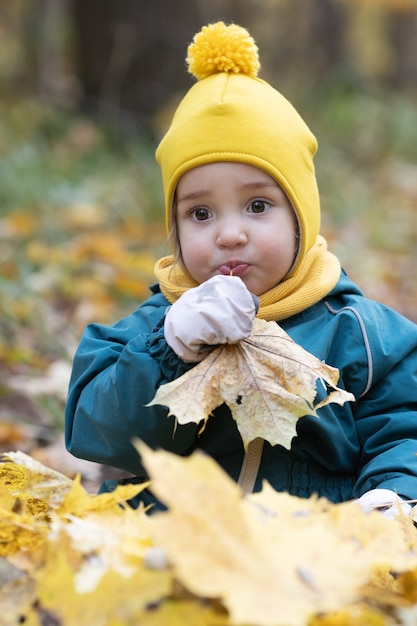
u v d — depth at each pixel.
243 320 1.93
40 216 6.30
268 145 2.25
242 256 2.20
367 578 1.53
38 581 1.51
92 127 9.04
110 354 2.28
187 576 1.29
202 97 2.34
